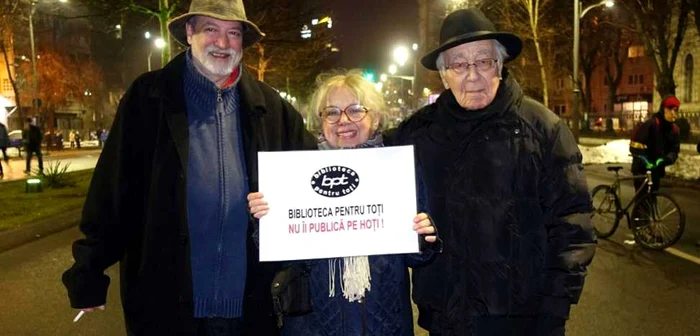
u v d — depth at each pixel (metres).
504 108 2.87
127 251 3.03
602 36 48.06
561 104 68.06
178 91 3.03
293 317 3.01
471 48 2.95
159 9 14.55
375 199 2.92
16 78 52.50
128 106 2.98
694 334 5.20
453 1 33.06
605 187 9.47
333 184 2.91
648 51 30.64
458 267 2.90
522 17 34.44
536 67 44.03
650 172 8.80
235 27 3.18
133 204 2.98
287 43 20.42
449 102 3.04
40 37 55.19
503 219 2.82
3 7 37.53
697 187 14.51
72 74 57.12
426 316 3.10
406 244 2.92
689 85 42.47
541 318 2.79
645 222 8.68
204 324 3.02
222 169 3.02
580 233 2.75
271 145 3.13
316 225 2.90
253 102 3.12
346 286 2.89
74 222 11.30
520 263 2.82
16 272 7.52
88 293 2.93
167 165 2.94
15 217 10.79
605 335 5.19
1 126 24.73
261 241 2.88
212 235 2.98
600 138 41.53
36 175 20.17
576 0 27.81
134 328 2.96
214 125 3.07
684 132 27.09
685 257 7.98
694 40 41.16
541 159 2.83
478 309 2.85
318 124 3.20
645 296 6.30
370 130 3.11
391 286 2.96
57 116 61.53
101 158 2.98
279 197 2.89
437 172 3.00
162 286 2.91
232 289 3.01
